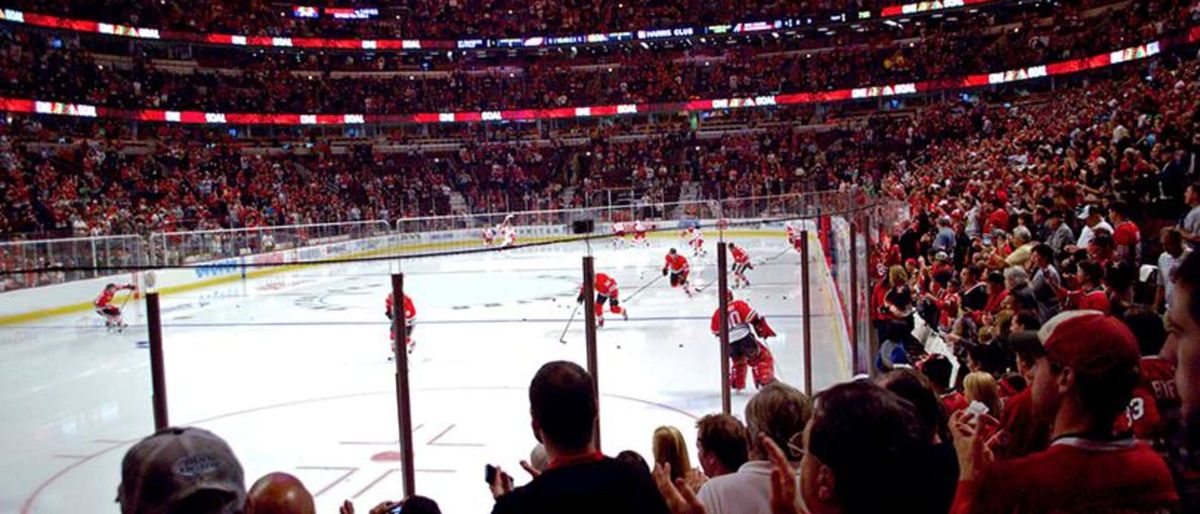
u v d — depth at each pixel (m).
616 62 48.47
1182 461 2.36
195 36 40.88
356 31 45.81
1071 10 41.78
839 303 10.12
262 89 42.56
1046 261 7.44
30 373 13.06
